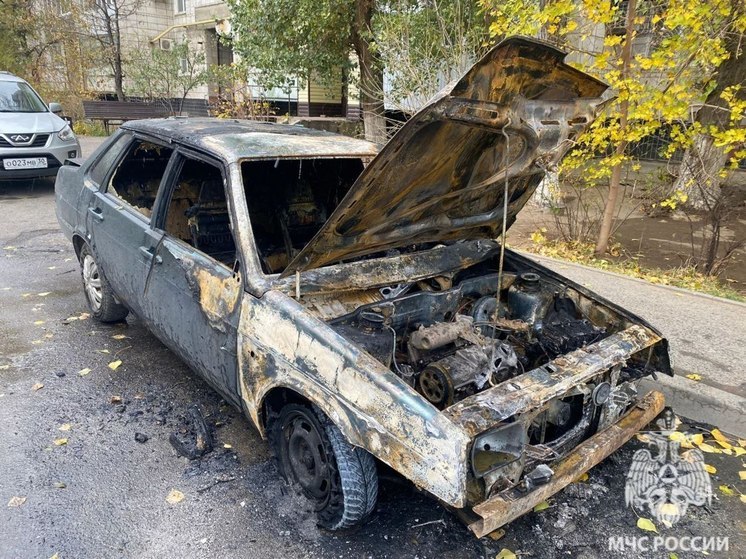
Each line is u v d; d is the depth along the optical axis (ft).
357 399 7.66
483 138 8.59
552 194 24.56
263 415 9.58
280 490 9.73
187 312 10.75
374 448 7.50
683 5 18.19
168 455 10.60
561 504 9.84
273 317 8.82
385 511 9.45
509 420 7.88
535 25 20.03
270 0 30.81
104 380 13.12
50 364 13.75
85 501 9.31
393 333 9.02
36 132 30.76
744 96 25.12
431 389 8.98
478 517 7.48
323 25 30.73
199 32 69.92
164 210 11.75
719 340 15.29
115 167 14.03
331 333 8.18
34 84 63.77
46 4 65.36
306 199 14.03
